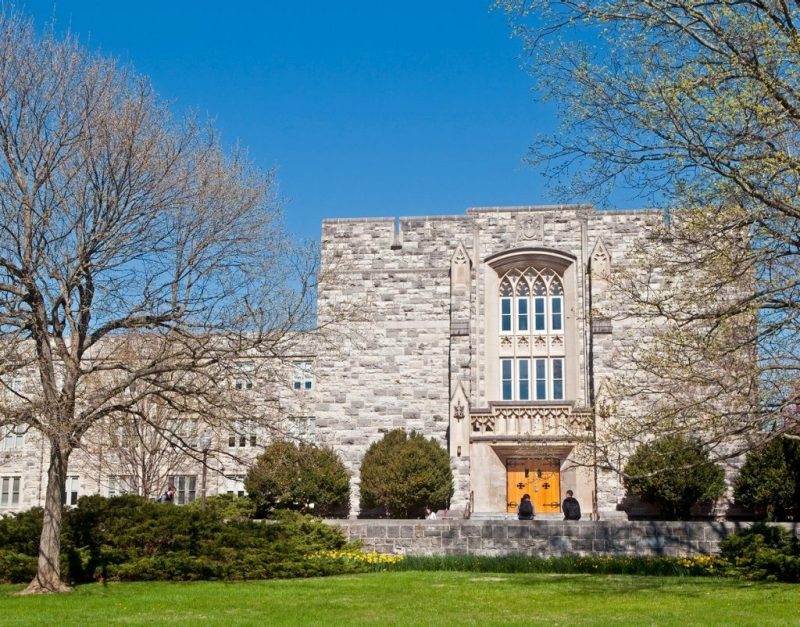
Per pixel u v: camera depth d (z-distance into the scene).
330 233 42.62
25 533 25.09
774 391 19.56
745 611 17.72
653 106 18.12
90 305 22.66
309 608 18.56
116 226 22.14
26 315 21.02
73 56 22.33
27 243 21.11
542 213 41.41
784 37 17.05
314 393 41.34
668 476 34.09
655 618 16.84
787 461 34.12
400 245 42.16
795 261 18.78
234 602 19.53
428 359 40.78
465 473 38.25
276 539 26.64
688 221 19.50
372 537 29.11
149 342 31.39
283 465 27.20
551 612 17.80
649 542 27.52
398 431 38.75
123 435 37.28
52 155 21.41
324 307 40.88
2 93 21.31
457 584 22.58
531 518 34.69
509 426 39.06
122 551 24.27
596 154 19.33
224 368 22.98
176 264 22.97
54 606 19.02
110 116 21.98
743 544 25.53
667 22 18.00
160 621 16.88
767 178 17.78
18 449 48.94
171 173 22.92
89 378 33.19
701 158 18.14
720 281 19.06
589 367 39.72
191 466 44.72
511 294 41.38
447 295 41.22
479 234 41.72
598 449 22.44
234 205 23.73
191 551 25.06
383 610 18.22
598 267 39.84
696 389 24.56
